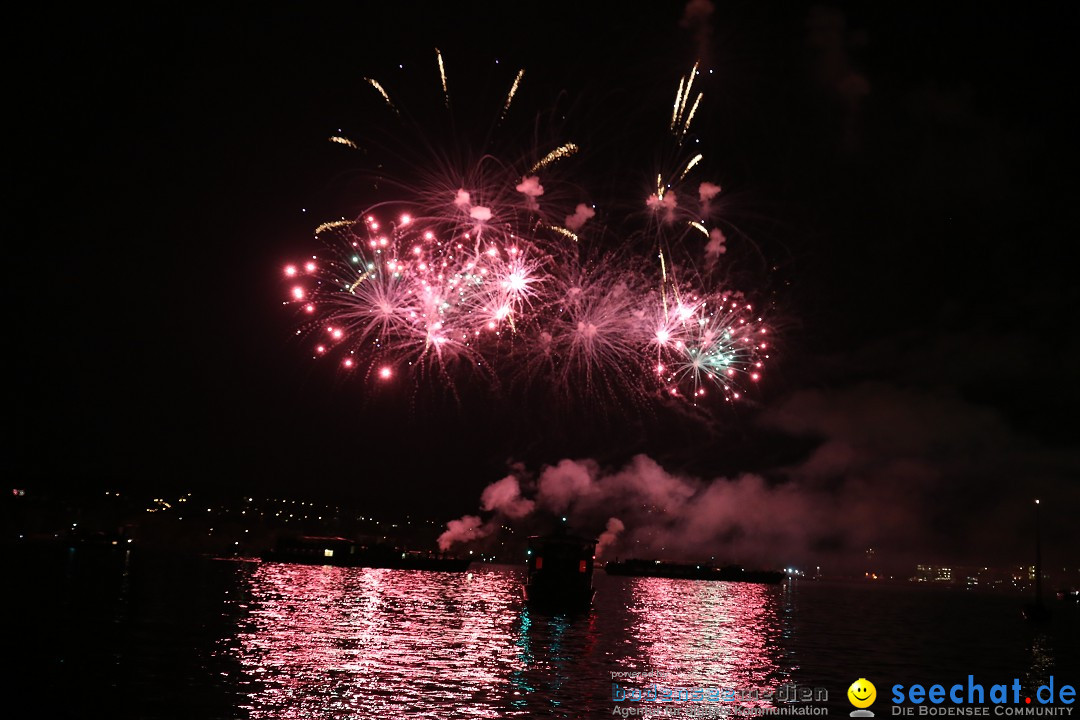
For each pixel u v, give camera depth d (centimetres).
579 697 3033
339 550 18425
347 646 4125
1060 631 7875
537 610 7012
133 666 3212
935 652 5341
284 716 2494
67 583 7519
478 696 2944
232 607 6131
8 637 3825
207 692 2777
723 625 6925
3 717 2398
